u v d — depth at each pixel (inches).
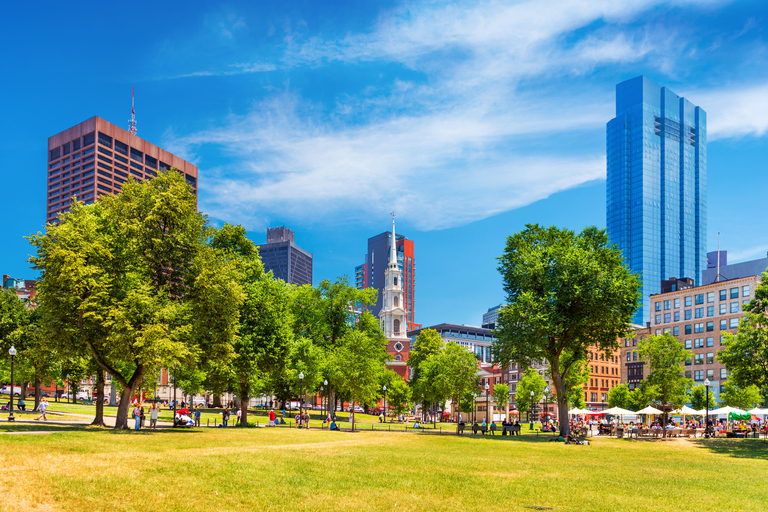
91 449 985.5
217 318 1636.3
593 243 2282.2
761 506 710.5
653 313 5036.9
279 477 796.0
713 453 1503.4
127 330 1419.8
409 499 690.8
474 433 2257.6
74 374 2356.1
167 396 4630.9
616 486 852.0
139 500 617.0
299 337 2918.3
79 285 1435.8
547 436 2133.4
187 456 968.9
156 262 1646.2
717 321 4517.7
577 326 2082.9
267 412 3353.8
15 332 2074.3
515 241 2340.1
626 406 3929.6
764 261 5231.3
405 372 6505.9
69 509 568.7
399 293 6879.9
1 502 563.8
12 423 1582.2
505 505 681.0
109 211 1670.8
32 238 1519.4
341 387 2854.3
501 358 2192.4
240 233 2309.3
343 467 933.8
